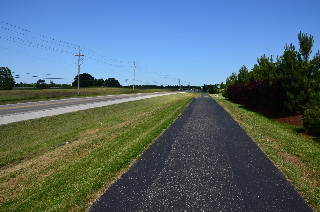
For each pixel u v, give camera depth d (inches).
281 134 414.9
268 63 836.0
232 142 365.4
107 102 1336.1
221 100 1343.5
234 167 263.6
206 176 241.1
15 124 639.8
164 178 238.8
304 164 269.0
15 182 290.8
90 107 1065.5
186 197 200.1
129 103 1307.8
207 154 310.7
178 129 472.1
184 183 226.4
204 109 817.5
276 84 655.8
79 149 398.0
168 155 310.3
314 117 420.8
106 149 366.9
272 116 659.4
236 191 208.4
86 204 194.4
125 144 381.7
